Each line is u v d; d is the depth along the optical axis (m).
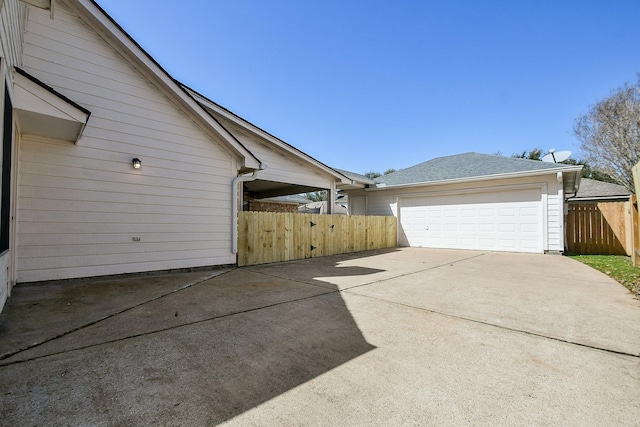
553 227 9.82
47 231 4.71
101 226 5.21
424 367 2.24
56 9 4.88
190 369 2.18
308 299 4.14
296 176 10.49
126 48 5.39
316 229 9.23
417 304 3.92
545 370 2.20
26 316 3.24
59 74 4.87
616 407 1.75
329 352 2.49
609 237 9.94
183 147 6.22
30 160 4.61
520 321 3.26
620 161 19.30
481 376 2.11
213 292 4.50
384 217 12.48
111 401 1.77
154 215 5.81
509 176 10.38
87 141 5.10
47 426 1.54
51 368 2.15
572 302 4.03
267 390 1.92
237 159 7.09
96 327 2.99
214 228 6.67
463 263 7.78
